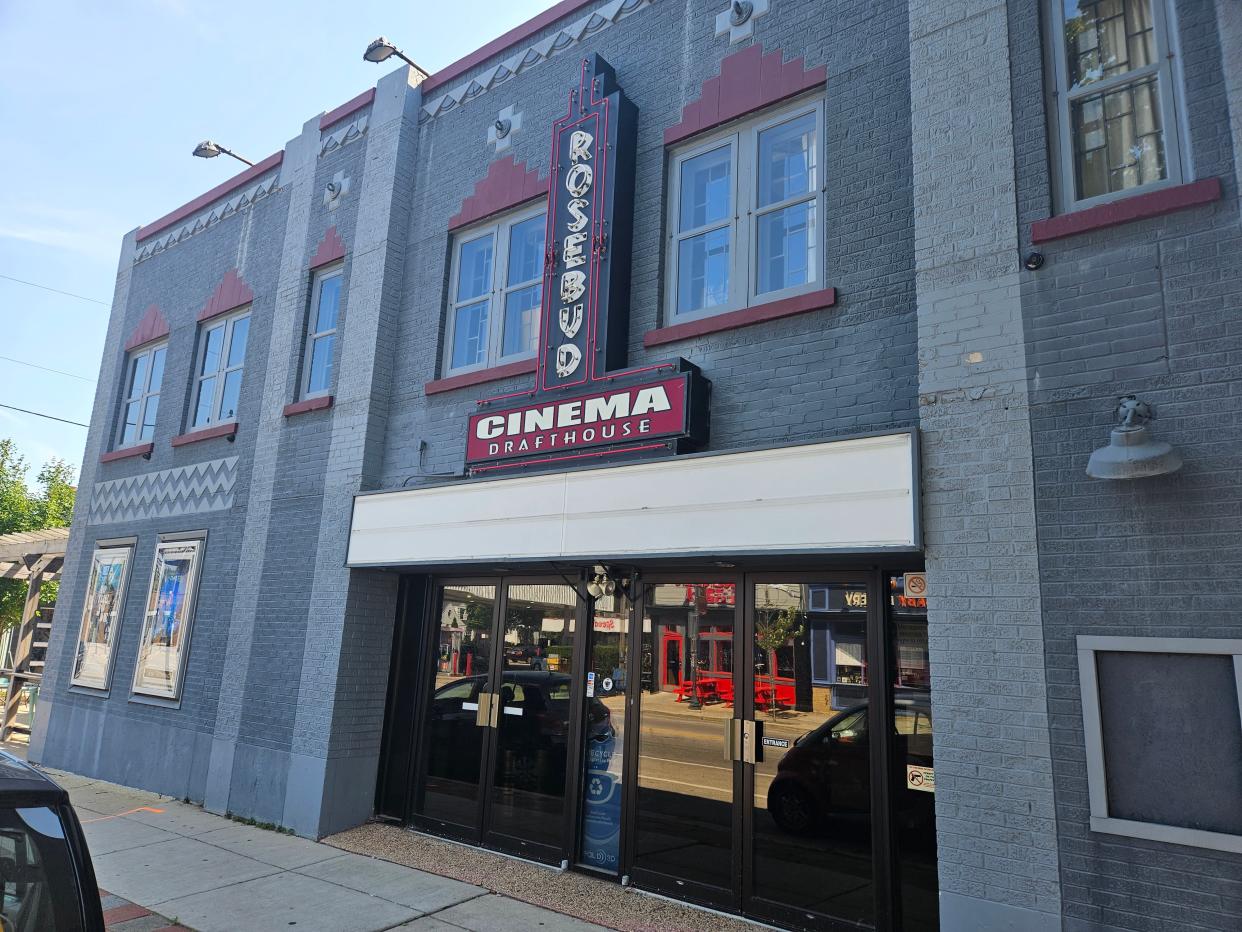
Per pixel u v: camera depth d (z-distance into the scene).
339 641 7.80
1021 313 4.68
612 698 6.50
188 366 11.05
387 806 7.84
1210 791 3.83
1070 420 4.42
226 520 9.61
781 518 5.18
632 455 6.26
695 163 6.95
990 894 4.21
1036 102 4.89
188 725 9.21
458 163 8.68
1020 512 4.46
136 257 12.75
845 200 5.91
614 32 7.64
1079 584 4.25
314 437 8.80
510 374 7.47
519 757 7.00
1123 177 4.70
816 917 5.16
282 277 9.89
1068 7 5.04
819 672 5.48
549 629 7.03
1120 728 4.07
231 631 8.91
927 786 4.96
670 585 6.31
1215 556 3.95
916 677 5.13
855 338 5.67
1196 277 4.24
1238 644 3.82
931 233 5.05
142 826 7.88
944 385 4.82
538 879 6.25
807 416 5.77
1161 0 4.74
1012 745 4.27
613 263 6.75
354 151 9.57
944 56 5.25
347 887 6.11
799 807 5.38
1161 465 3.89
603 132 7.06
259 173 10.84
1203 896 3.75
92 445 12.37
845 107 6.05
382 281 8.66
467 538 6.89
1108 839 3.99
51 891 2.49
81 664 11.05
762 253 6.39
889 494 4.80
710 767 5.84
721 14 6.88
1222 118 4.36
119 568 10.97
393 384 8.57
